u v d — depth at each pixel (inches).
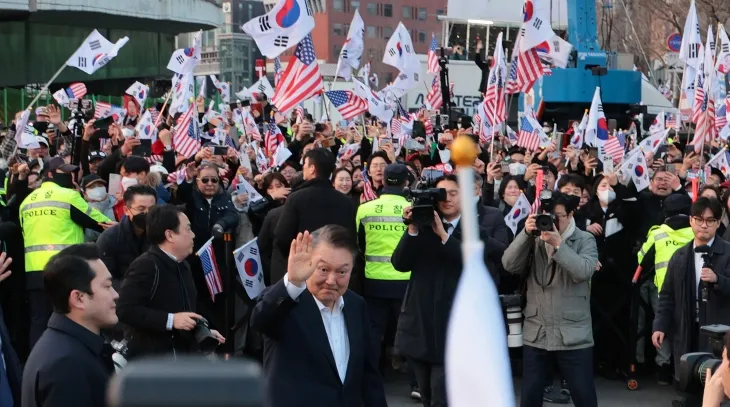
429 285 273.0
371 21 4018.2
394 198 358.3
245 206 392.2
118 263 314.7
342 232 193.0
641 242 391.2
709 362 168.7
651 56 1798.7
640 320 400.2
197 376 29.2
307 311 191.8
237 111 692.1
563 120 895.7
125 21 1512.1
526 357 295.4
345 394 192.4
